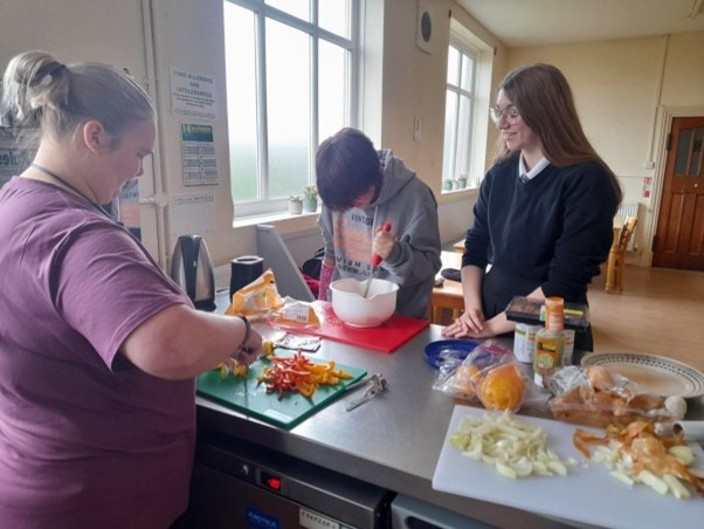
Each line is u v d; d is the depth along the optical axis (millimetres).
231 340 746
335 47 3125
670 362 1048
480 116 5762
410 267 1392
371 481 763
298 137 2887
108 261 594
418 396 958
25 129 705
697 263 5891
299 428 843
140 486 774
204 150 1925
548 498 653
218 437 987
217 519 970
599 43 5797
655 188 5867
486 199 1474
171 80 1746
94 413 712
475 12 4664
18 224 633
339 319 1383
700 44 5367
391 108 3441
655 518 616
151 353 586
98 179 719
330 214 1619
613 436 766
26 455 698
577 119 1261
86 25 1446
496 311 1400
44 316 628
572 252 1215
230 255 2115
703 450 748
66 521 708
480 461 735
